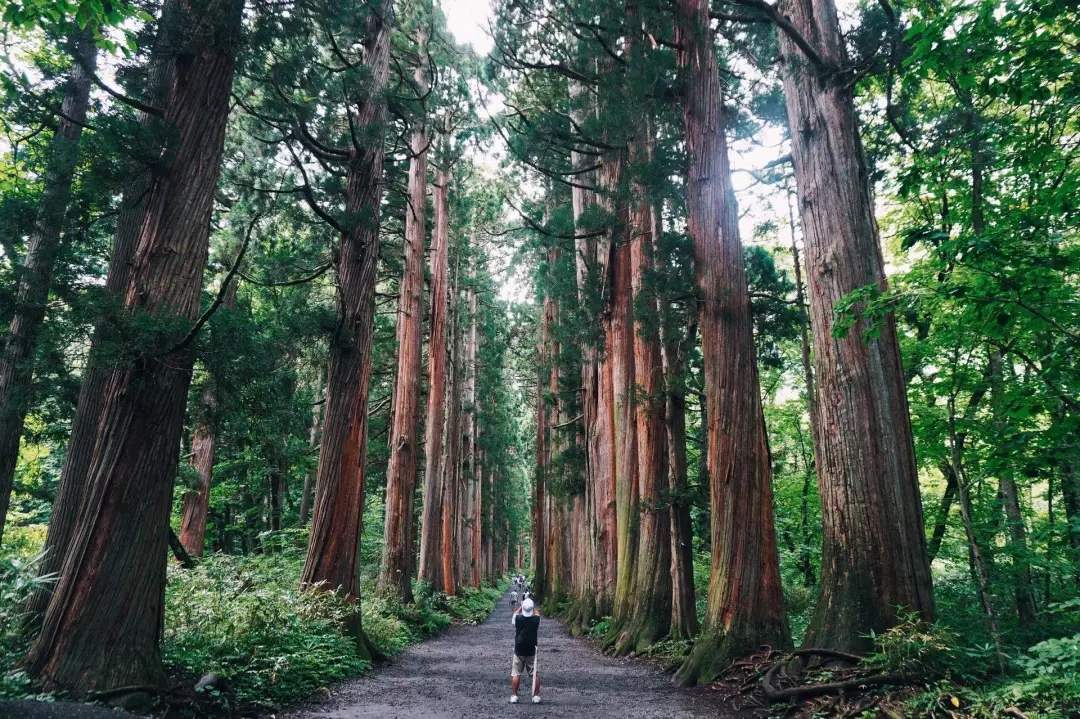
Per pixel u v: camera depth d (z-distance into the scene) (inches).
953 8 190.2
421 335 719.7
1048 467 271.9
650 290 441.4
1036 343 297.6
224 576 385.4
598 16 439.5
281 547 813.9
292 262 499.5
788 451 778.2
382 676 366.6
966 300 212.4
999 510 351.9
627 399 574.6
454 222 961.5
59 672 206.4
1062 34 191.3
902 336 409.4
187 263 248.1
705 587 714.2
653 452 502.3
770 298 568.4
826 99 326.6
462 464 1395.2
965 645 259.4
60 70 361.4
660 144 431.5
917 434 388.8
